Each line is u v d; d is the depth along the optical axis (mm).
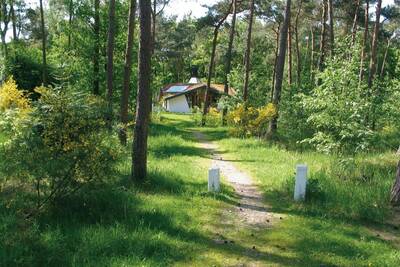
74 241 6801
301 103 18000
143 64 10859
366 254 7094
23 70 29578
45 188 8273
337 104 15188
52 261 6098
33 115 7816
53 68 29859
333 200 9844
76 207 8273
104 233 7039
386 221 8805
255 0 36188
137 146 11031
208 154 18562
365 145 14117
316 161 15008
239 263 6656
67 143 7723
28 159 7449
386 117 18797
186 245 7188
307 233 8055
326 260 6836
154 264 6223
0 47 34938
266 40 54406
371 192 10109
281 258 6895
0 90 19062
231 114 25578
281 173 13086
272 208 9750
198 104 63500
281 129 21875
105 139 8273
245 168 14969
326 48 37750
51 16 34469
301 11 41062
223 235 7898
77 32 26750
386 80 23422
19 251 6129
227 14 36562
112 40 18328
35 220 7348
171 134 26141
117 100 26469
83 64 26516
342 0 33875
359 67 16766
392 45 48156
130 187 10555
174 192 10672
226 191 10883
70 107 7879
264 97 34719
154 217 8289
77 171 7879
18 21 46719
